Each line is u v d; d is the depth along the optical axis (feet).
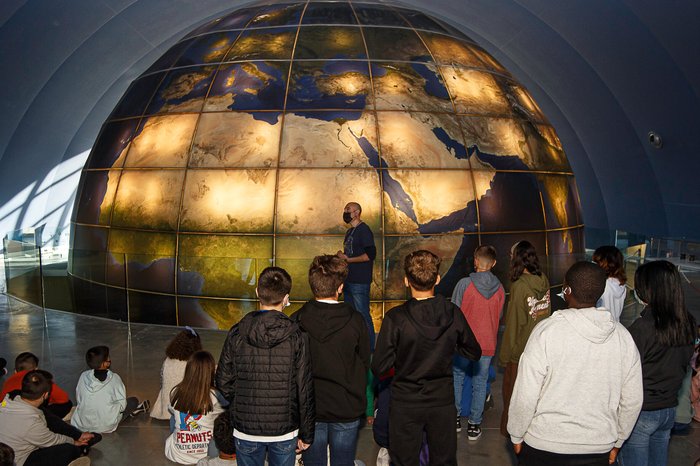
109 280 46.75
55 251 52.70
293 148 43.80
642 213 85.46
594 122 85.87
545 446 14.74
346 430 18.43
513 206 46.75
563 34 77.97
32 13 67.51
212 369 22.62
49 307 49.90
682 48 67.10
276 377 16.63
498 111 49.08
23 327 43.93
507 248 45.98
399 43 49.19
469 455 23.84
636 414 15.12
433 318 17.49
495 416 27.55
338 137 43.96
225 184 43.83
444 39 51.70
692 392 26.68
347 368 18.25
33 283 49.44
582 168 92.99
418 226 43.68
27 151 79.77
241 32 50.01
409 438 17.76
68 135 84.89
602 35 74.33
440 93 47.44
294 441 17.11
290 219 42.96
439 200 44.37
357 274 32.81
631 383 14.92
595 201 92.27
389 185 43.57
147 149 46.85
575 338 14.57
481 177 46.01
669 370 17.07
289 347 16.69
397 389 17.83
